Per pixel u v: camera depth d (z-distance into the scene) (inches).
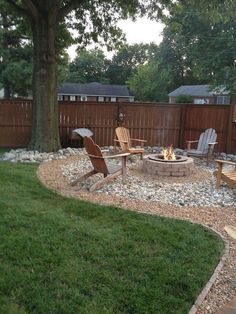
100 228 143.3
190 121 434.0
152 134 441.7
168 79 1487.5
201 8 389.4
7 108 423.2
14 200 177.0
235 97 1029.2
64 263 110.1
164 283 101.4
